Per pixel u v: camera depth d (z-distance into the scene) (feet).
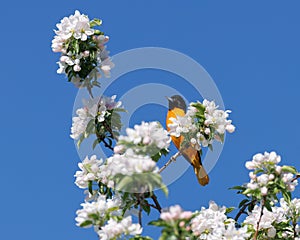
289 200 24.39
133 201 25.94
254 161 24.63
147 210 26.12
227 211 28.40
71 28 28.84
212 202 28.22
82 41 29.14
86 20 28.99
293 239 28.30
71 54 28.84
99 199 23.97
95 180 27.22
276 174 24.41
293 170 24.32
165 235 18.42
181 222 18.52
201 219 26.09
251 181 24.73
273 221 27.91
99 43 29.32
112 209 23.32
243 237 25.54
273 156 24.39
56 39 29.07
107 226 22.08
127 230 21.97
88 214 22.99
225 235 25.46
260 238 27.61
